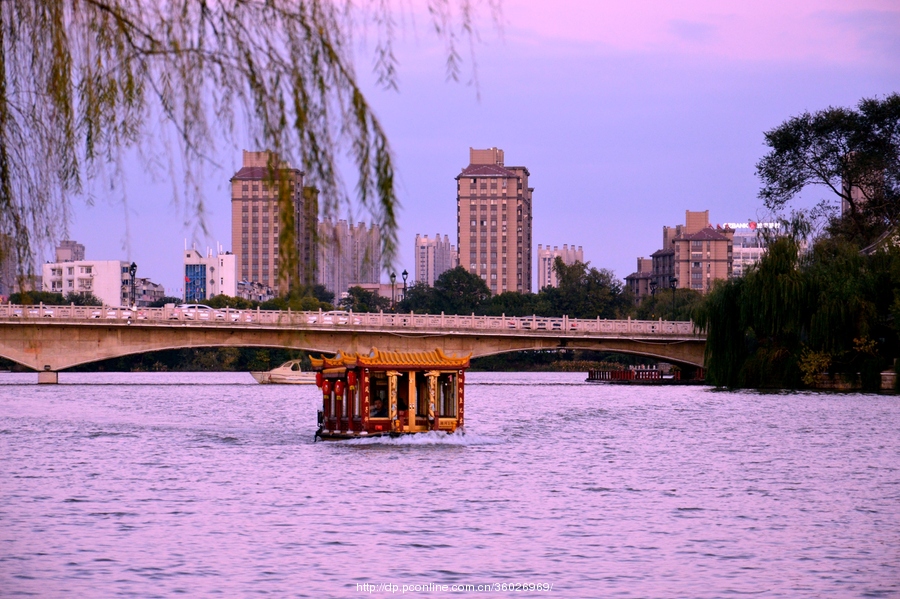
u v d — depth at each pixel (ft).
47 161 76.79
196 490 205.87
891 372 552.41
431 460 254.88
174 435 336.70
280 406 507.71
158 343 632.38
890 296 560.61
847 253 580.30
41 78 75.31
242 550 148.25
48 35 74.54
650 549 150.51
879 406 455.63
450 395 295.48
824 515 178.70
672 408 466.29
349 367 293.23
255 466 245.24
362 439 289.12
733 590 127.75
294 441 311.68
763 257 577.02
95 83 73.67
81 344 625.00
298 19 71.51
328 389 310.86
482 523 169.68
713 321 596.70
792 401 493.36
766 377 575.79
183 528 164.86
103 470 240.53
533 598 123.13
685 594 125.59
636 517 176.04
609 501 192.95
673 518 175.22
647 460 260.62
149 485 213.87
